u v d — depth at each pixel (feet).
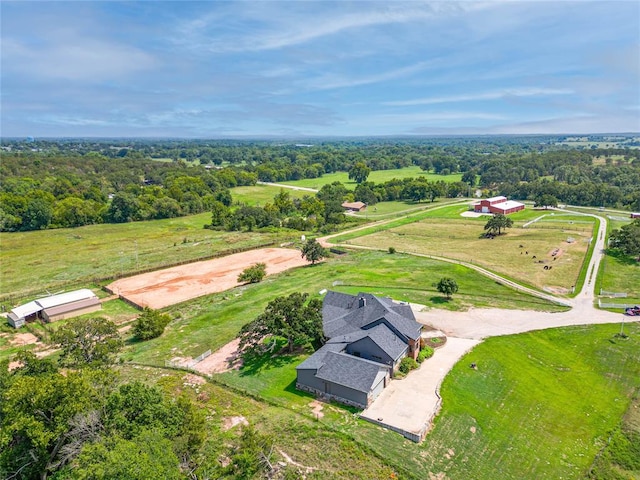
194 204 599.98
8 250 400.67
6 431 104.99
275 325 182.70
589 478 120.57
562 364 177.37
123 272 325.83
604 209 571.69
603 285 268.41
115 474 87.04
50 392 108.99
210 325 226.58
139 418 116.88
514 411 147.74
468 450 128.67
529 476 120.16
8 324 242.78
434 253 359.87
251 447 118.73
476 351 185.78
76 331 168.45
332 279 291.58
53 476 111.65
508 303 241.96
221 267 343.46
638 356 181.27
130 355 195.11
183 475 109.70
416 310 232.53
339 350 173.17
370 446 128.36
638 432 137.28
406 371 169.37
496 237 411.75
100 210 538.47
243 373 175.22
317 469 119.44
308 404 152.25
